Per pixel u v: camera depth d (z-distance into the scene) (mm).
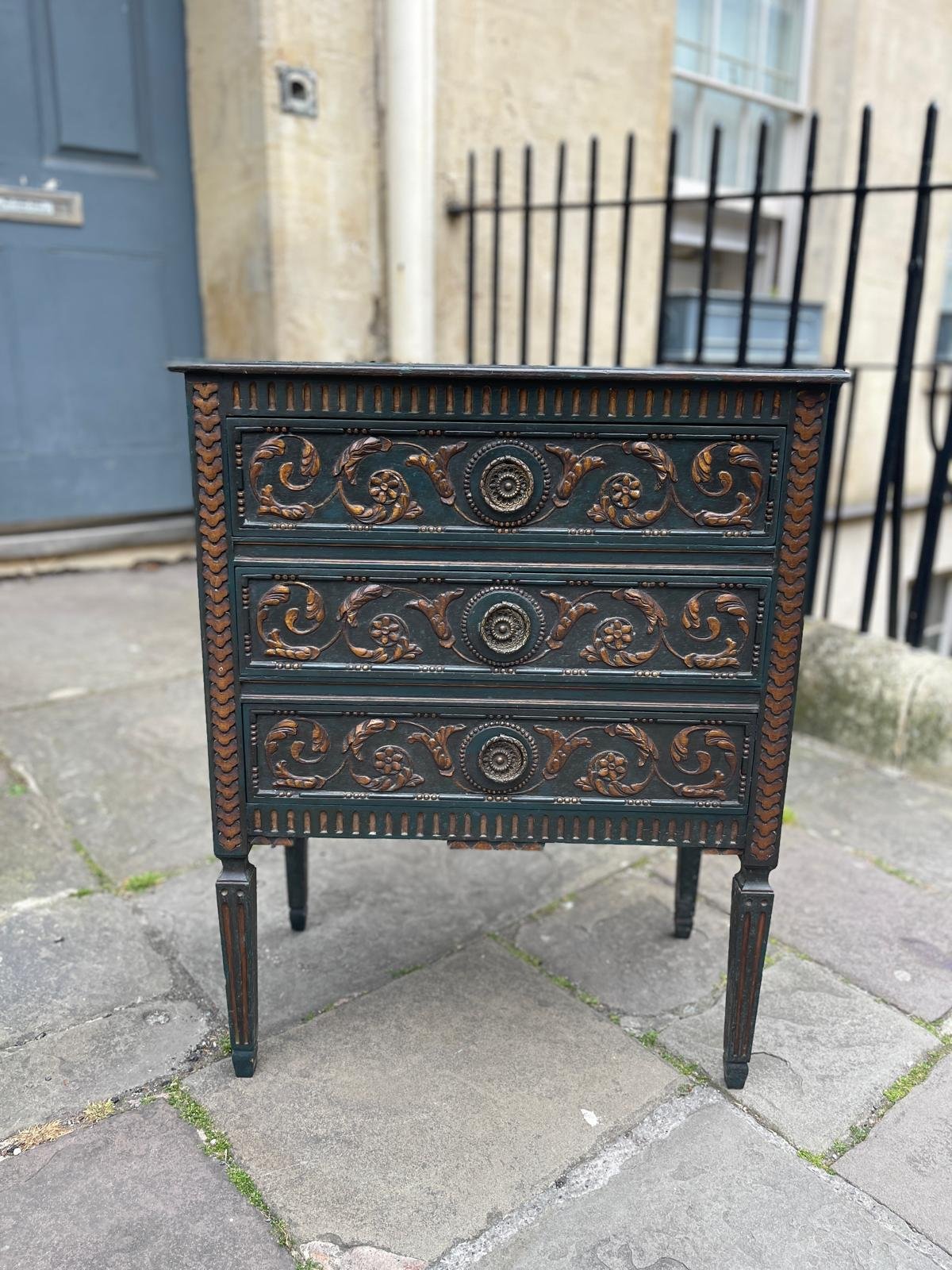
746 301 2605
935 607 6527
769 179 5082
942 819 2139
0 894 1715
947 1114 1281
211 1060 1341
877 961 1619
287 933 1656
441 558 1169
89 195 3402
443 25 3381
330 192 3352
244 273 3438
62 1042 1362
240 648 1191
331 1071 1323
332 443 1128
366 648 1197
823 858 1956
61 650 2879
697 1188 1144
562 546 1157
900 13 4930
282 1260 1038
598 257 4141
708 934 1688
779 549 1146
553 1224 1088
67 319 3451
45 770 2180
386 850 1958
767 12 4746
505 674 1204
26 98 3217
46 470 3525
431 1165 1165
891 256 5332
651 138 4180
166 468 3801
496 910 1744
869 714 2447
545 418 1114
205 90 3408
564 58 3771
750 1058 1373
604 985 1535
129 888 1759
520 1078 1318
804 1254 1059
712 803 1240
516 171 3756
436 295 3627
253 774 1239
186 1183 1133
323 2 3168
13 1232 1062
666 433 1116
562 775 1246
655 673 1197
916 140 5281
